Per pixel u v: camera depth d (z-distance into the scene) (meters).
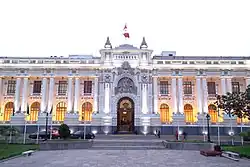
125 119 62.12
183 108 63.00
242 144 39.22
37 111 64.19
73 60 64.50
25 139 42.56
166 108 64.25
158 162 21.70
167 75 64.00
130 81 63.19
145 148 35.69
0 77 64.25
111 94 62.38
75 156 26.12
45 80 64.25
